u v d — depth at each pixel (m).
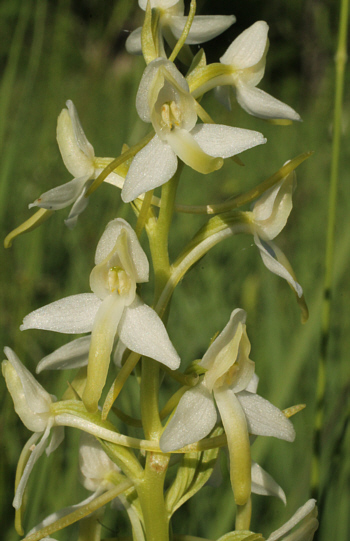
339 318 0.23
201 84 0.17
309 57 0.60
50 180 0.28
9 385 0.17
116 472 0.17
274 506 0.20
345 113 0.35
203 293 0.25
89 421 0.17
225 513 0.19
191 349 0.23
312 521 0.17
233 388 0.16
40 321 0.16
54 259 0.23
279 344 0.22
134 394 0.20
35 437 0.17
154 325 0.16
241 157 0.40
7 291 0.22
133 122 0.24
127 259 0.16
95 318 0.16
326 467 0.20
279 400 0.20
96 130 0.36
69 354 0.17
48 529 0.16
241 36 0.17
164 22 0.18
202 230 0.17
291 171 0.17
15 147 0.22
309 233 0.31
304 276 0.27
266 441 0.20
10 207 0.26
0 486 0.20
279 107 0.17
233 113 0.49
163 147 0.16
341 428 0.20
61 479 0.20
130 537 0.17
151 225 0.17
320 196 0.34
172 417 0.16
